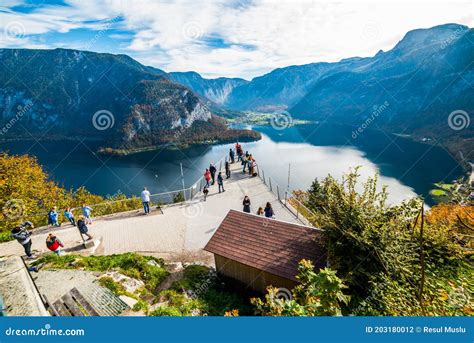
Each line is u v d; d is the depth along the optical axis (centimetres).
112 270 1038
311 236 1002
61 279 916
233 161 2792
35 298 639
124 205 2305
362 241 798
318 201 970
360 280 810
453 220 975
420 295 495
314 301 529
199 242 1421
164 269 1165
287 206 1747
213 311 907
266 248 1034
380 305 728
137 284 986
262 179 2280
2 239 1388
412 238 880
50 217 1605
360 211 831
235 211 1253
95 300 780
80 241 1398
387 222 808
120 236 1484
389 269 784
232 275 1103
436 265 895
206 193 1955
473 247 910
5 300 630
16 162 2705
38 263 1049
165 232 1520
